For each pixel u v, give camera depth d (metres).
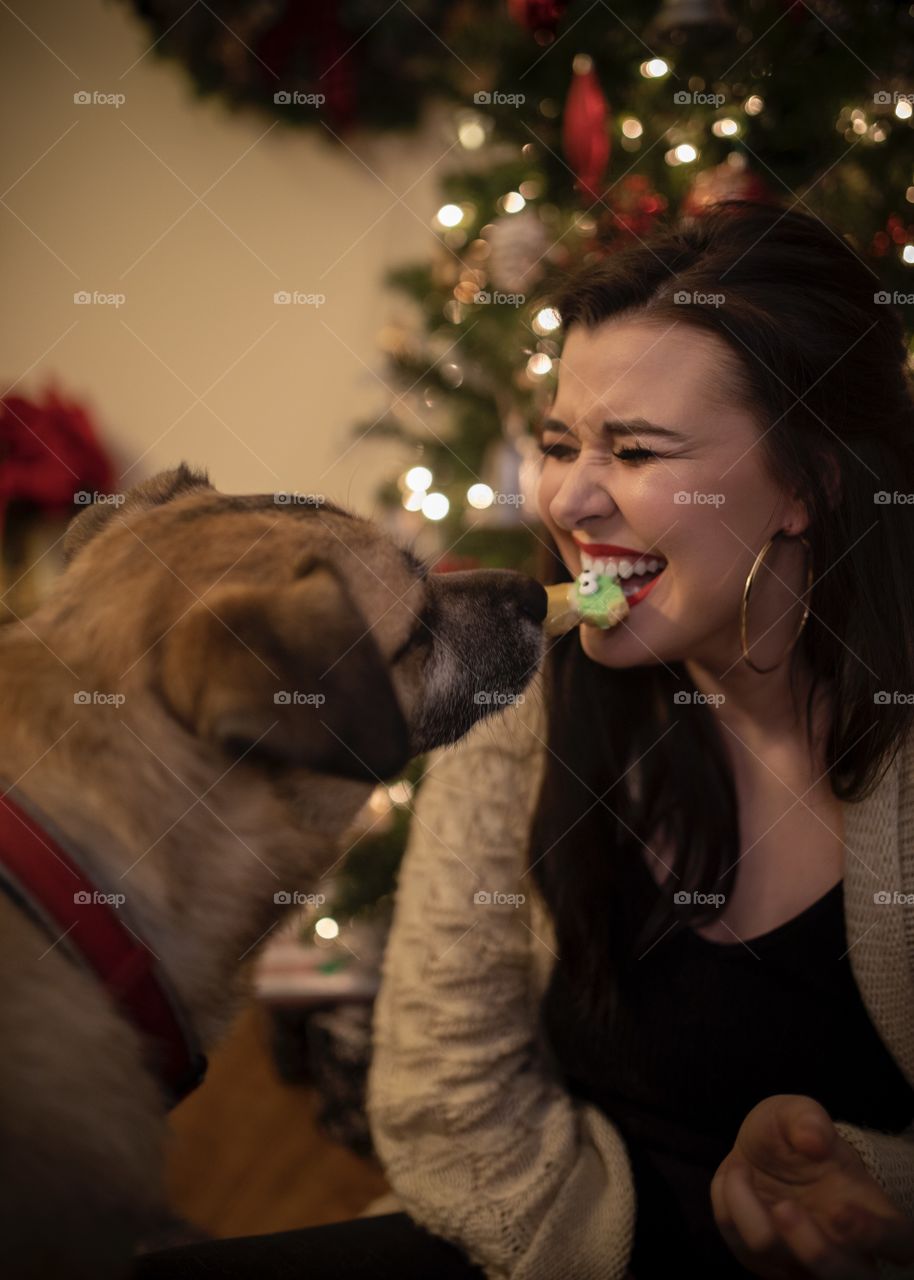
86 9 3.87
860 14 1.99
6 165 3.90
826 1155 0.86
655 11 2.14
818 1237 0.83
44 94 3.90
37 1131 0.72
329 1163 2.03
